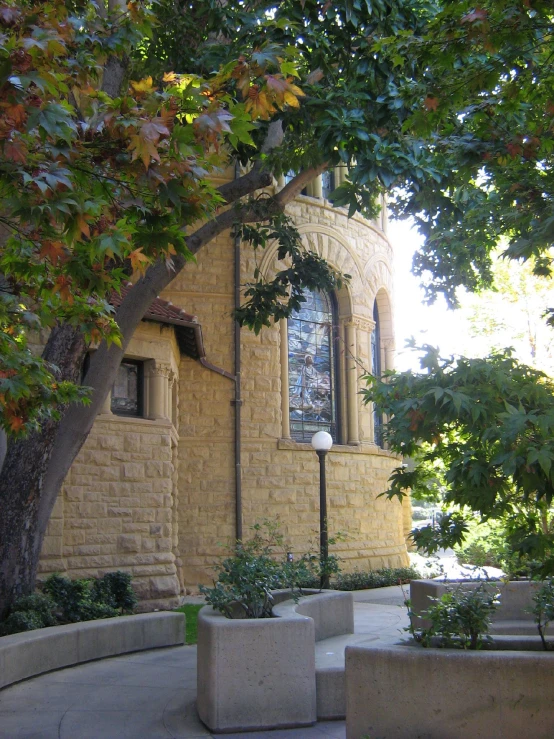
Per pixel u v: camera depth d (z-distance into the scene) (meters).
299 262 14.98
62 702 8.00
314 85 11.20
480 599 6.41
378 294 22.69
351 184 11.17
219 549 17.45
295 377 19.77
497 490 5.19
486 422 5.15
